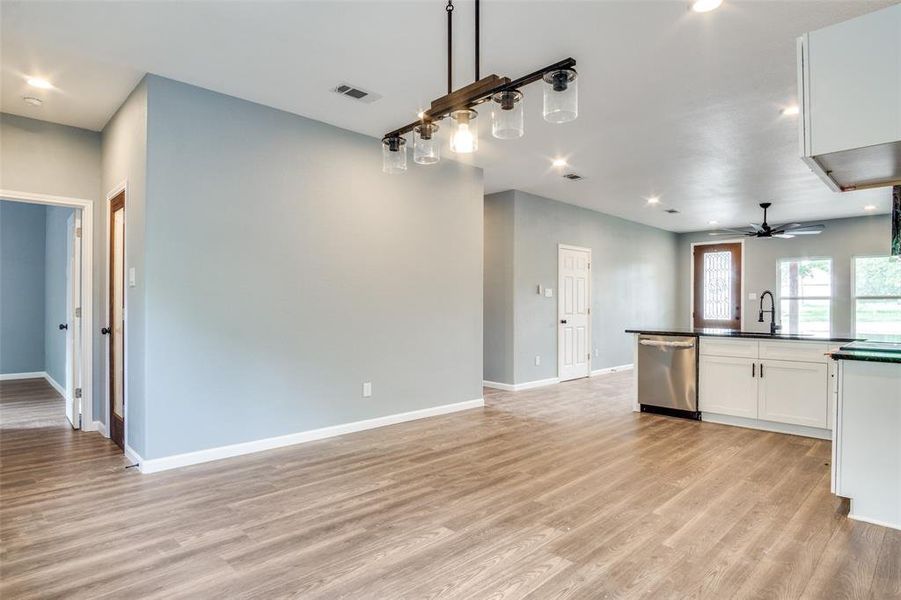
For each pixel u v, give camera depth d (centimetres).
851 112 209
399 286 471
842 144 211
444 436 423
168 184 337
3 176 389
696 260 1002
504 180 600
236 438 366
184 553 223
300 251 402
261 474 327
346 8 257
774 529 249
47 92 357
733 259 954
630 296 880
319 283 413
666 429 450
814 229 656
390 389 464
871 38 205
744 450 386
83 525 251
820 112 216
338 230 426
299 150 402
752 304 927
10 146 392
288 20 268
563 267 728
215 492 295
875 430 257
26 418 484
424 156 277
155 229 331
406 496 291
